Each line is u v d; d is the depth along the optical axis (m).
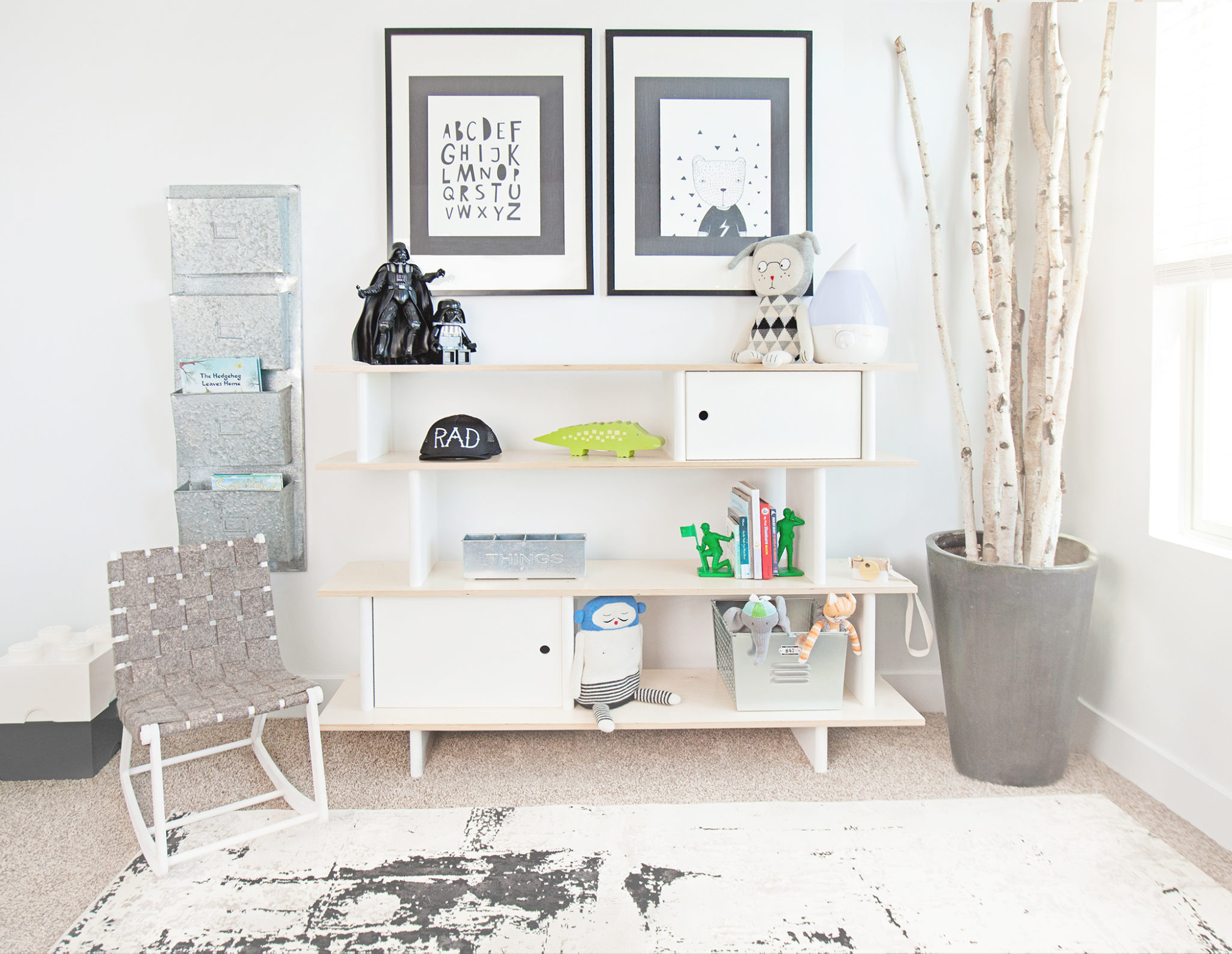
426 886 1.46
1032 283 1.98
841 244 2.13
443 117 2.06
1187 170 1.70
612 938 1.33
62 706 1.88
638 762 1.95
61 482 2.13
